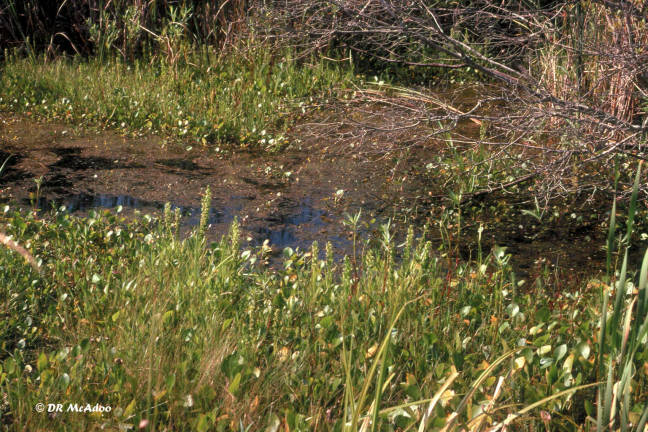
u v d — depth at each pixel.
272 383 3.68
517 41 8.32
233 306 4.56
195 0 13.59
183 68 12.21
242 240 6.42
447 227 6.89
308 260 5.98
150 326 4.03
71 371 3.55
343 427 2.75
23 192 7.44
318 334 4.23
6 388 3.55
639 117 7.73
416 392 3.35
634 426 3.05
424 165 8.84
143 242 5.61
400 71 13.19
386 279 4.89
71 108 10.29
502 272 5.17
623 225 6.97
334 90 11.48
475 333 4.38
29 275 4.96
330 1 7.91
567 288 5.65
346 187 8.07
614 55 6.67
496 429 2.93
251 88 11.41
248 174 8.43
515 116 6.91
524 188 8.05
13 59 12.53
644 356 3.73
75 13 13.20
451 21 9.59
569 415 3.54
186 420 3.39
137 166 8.52
